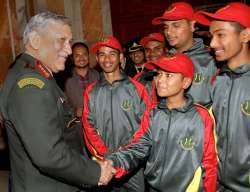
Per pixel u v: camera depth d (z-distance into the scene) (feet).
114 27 17.89
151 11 17.85
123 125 8.80
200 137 6.83
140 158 7.29
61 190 5.65
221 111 6.59
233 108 6.40
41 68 5.42
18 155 5.58
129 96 8.84
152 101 8.50
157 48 10.38
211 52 8.06
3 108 5.44
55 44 5.50
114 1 17.83
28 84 5.15
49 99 5.20
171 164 7.02
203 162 6.81
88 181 5.63
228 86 6.54
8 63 16.65
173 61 6.89
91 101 9.01
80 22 17.33
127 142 8.77
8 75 5.53
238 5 6.38
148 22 17.88
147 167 7.33
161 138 7.10
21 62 5.51
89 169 5.62
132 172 8.75
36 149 5.04
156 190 7.37
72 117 5.91
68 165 5.28
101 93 8.98
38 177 5.51
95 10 17.47
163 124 7.09
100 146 8.86
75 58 13.17
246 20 6.25
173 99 7.11
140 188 8.84
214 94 6.73
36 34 5.48
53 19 5.50
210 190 6.73
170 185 7.09
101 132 8.94
